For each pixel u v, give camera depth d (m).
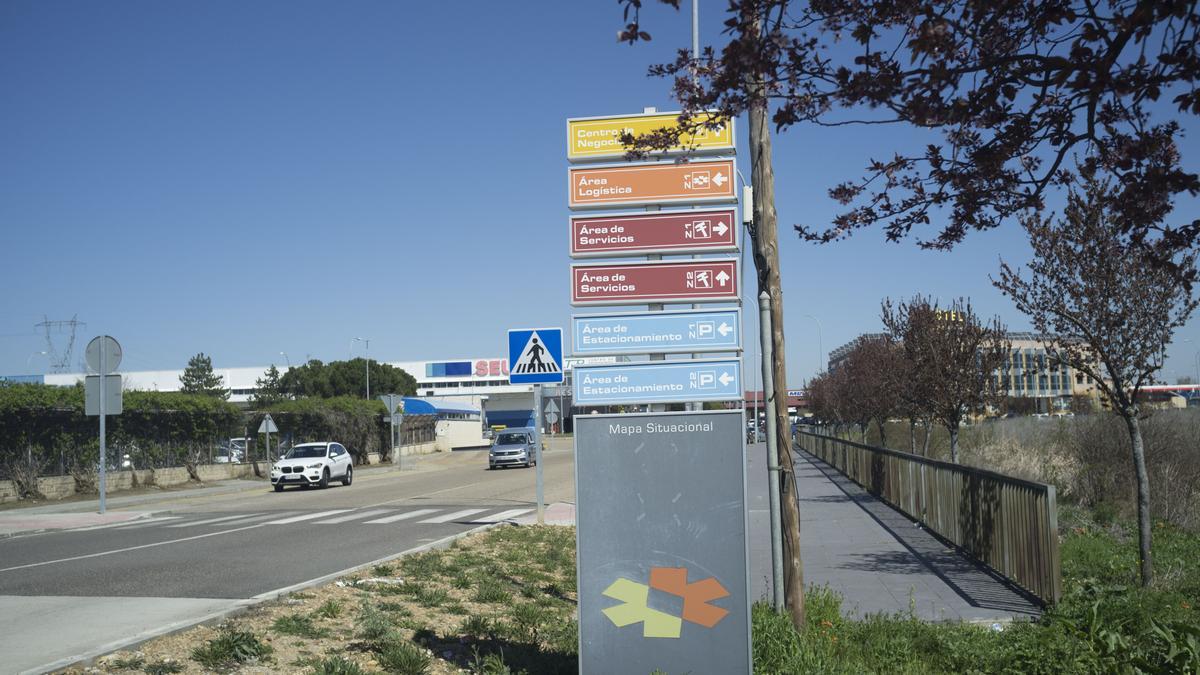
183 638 7.25
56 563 12.55
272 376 89.38
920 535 15.05
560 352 16.91
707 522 6.34
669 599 6.34
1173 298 9.90
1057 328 10.49
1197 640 6.40
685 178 7.62
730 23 3.98
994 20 3.77
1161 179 3.64
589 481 6.46
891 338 19.95
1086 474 18.25
